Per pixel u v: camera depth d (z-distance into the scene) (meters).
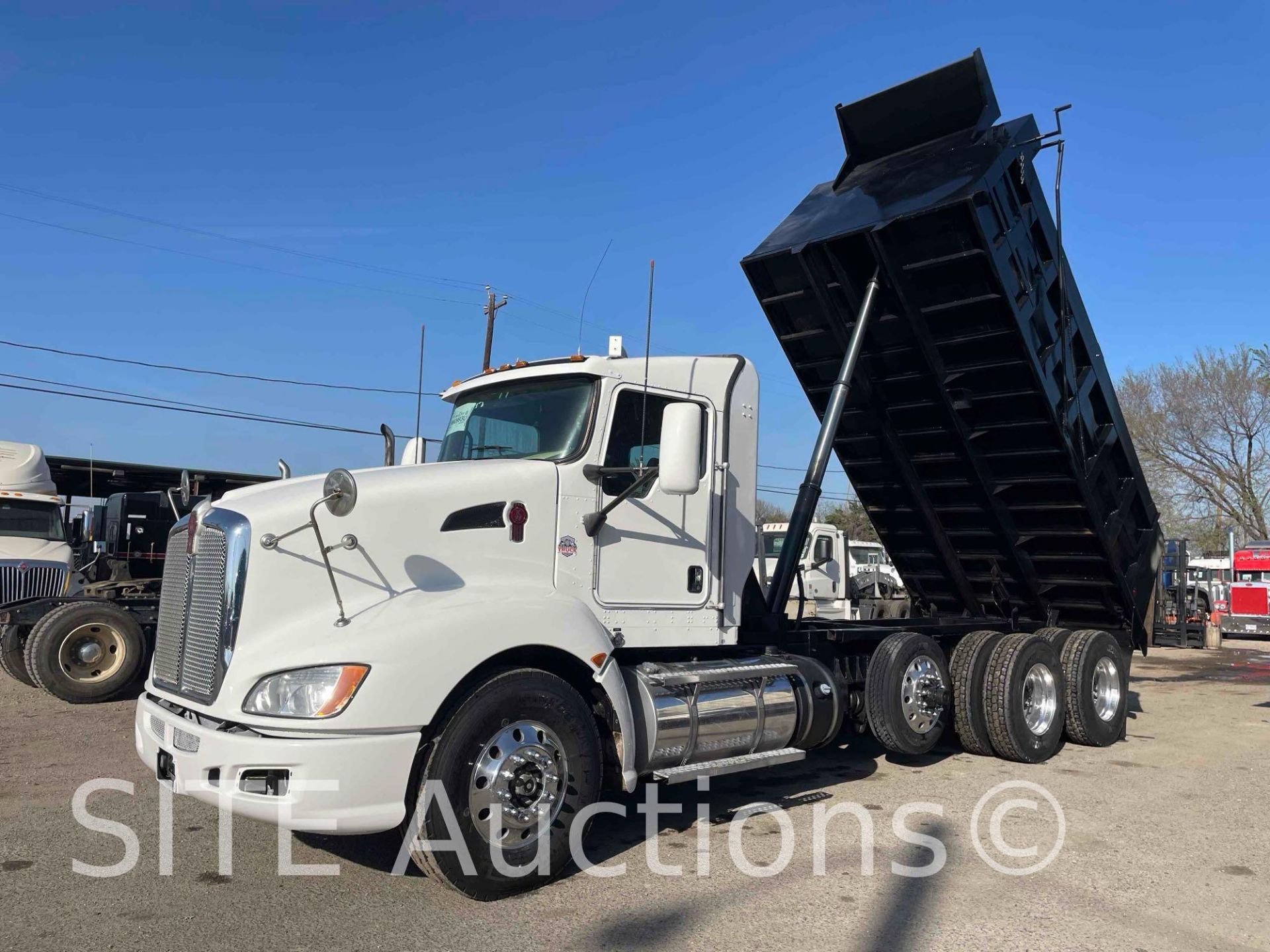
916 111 7.63
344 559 4.53
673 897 4.55
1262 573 25.84
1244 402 40.78
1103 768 7.66
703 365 6.11
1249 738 9.16
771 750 6.00
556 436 5.52
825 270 7.68
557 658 5.05
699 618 5.89
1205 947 4.06
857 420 8.70
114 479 15.11
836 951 3.95
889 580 17.84
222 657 4.28
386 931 4.11
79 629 10.12
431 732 4.40
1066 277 7.92
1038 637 8.20
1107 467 8.56
